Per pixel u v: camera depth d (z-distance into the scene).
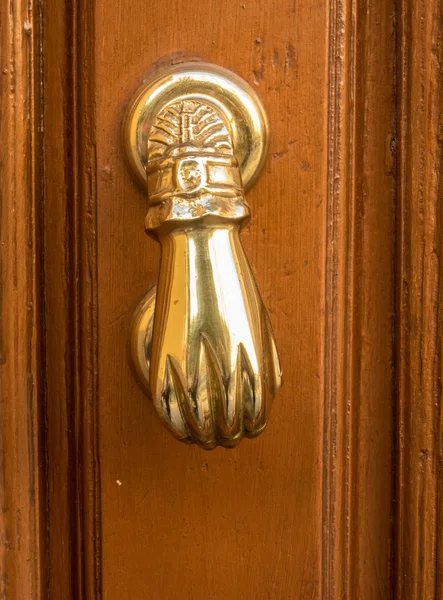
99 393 0.41
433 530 0.42
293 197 0.40
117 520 0.41
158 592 0.42
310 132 0.40
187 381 0.34
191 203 0.34
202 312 0.34
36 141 0.42
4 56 0.40
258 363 0.34
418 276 0.42
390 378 0.43
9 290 0.40
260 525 0.42
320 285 0.41
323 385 0.41
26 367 0.41
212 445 0.35
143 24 0.40
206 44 0.40
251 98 0.39
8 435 0.41
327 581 0.42
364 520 0.44
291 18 0.40
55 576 0.43
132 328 0.40
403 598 0.43
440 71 0.41
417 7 0.41
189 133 0.37
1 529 0.41
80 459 0.42
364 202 0.43
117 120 0.40
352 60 0.41
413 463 0.42
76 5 0.41
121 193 0.40
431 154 0.41
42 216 0.42
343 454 0.42
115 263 0.41
